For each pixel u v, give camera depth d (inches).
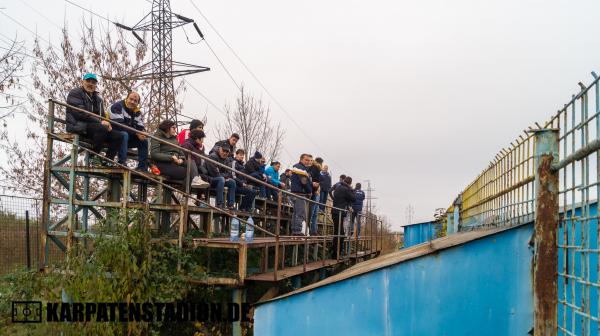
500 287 171.6
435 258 180.7
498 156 229.1
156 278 269.7
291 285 358.6
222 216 399.2
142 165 313.4
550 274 140.9
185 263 276.8
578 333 153.2
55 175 291.4
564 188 131.4
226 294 325.4
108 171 281.7
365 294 189.0
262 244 288.5
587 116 109.7
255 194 427.8
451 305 177.0
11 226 361.1
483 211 277.1
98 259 259.9
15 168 596.7
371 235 701.9
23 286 279.0
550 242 141.6
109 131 289.9
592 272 153.3
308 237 356.5
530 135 169.6
